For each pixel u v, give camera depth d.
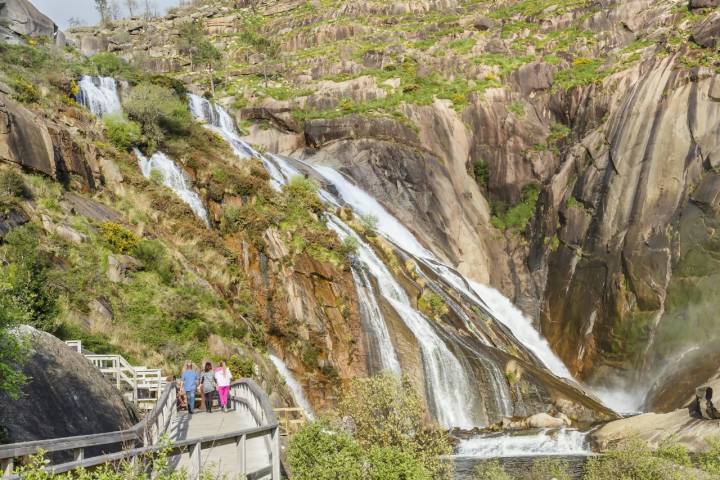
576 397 40.50
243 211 42.06
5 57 45.34
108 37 118.25
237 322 35.50
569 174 60.47
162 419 17.41
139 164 42.78
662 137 54.28
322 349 38.91
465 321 47.28
